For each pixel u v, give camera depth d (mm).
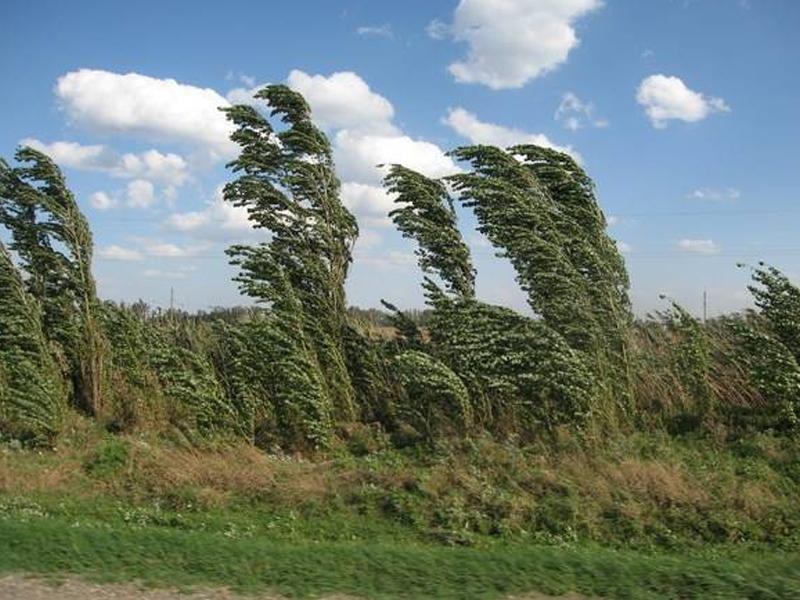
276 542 9727
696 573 7316
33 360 16781
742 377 14641
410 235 16422
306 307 16812
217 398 15594
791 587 6820
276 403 15867
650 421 14523
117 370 17625
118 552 7977
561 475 11844
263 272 16359
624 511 10766
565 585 7211
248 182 16688
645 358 15695
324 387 15914
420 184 16344
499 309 14977
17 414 15531
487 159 16203
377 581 7305
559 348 14234
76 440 15570
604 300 15320
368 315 18125
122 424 16531
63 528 8906
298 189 17031
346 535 10805
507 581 7293
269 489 12047
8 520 9555
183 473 12594
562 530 10719
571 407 14180
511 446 13164
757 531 10336
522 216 15461
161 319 20109
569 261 15383
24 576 7359
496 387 14477
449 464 12680
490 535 10773
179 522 11148
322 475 12562
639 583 7176
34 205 17703
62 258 17906
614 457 12742
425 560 7945
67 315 17922
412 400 15633
